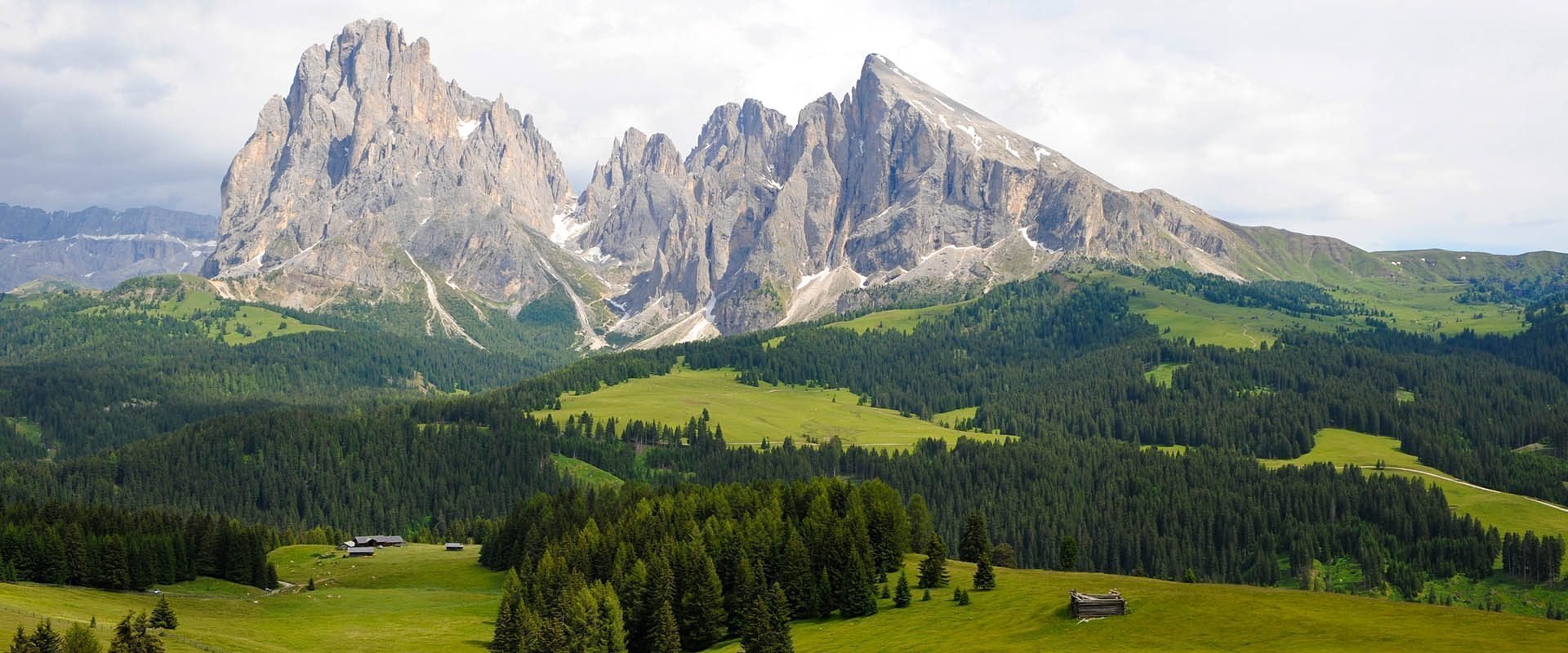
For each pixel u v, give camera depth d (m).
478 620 167.00
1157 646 115.62
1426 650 103.94
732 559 169.88
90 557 174.88
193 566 193.88
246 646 137.75
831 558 158.38
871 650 132.00
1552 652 99.88
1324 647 107.94
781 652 132.75
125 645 110.19
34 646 105.31
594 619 147.25
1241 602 126.12
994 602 143.75
